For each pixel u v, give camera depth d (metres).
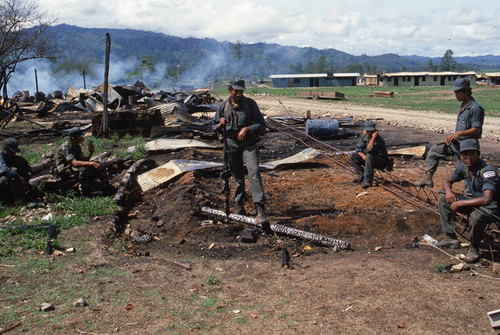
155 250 5.34
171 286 4.17
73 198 7.12
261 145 12.97
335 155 10.71
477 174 4.56
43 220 5.94
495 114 22.81
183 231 5.73
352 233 5.66
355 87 85.12
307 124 14.48
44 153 11.62
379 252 5.04
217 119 5.80
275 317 3.51
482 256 4.76
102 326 3.42
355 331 3.25
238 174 5.95
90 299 3.87
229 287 4.14
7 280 4.23
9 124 20.59
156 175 8.06
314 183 7.98
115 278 4.33
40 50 20.09
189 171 7.87
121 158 9.83
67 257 4.83
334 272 4.38
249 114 5.57
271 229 5.60
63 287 4.11
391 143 12.99
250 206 6.63
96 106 25.73
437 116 22.47
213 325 3.42
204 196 6.77
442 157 6.67
